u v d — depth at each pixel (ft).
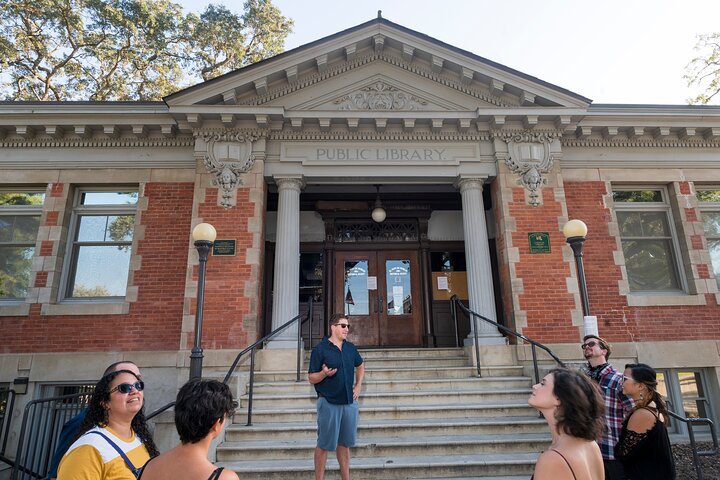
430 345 37.29
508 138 32.24
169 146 32.83
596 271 31.30
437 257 40.06
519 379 26.30
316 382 16.53
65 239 31.58
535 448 20.43
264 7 76.74
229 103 31.22
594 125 33.01
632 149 34.27
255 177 30.86
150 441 10.43
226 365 27.40
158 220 31.45
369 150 32.27
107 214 32.73
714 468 22.80
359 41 32.27
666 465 12.44
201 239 22.98
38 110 31.09
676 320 30.71
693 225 33.04
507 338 30.04
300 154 31.96
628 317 30.48
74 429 10.28
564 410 7.32
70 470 8.30
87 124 31.65
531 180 31.40
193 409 7.04
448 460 19.31
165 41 69.87
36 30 60.08
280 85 32.24
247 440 21.31
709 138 34.14
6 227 32.19
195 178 31.22
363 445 20.12
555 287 29.76
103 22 64.44
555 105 31.91
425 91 33.06
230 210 30.19
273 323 29.19
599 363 14.87
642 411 12.91
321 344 17.06
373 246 39.60
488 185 36.09
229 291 28.73
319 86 32.73
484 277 30.40
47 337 28.99
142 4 65.46
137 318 29.45
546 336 28.86
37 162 32.22
